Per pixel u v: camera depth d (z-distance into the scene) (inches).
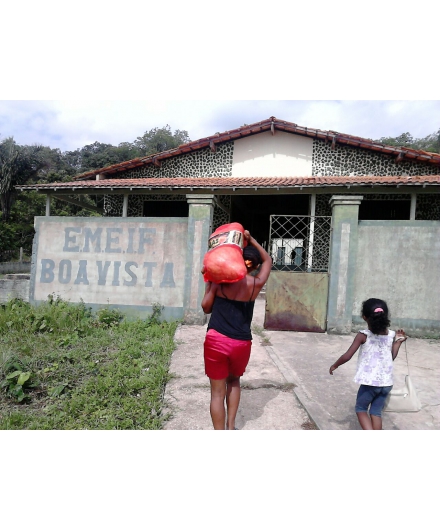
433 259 271.4
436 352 236.2
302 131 488.7
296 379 181.0
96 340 235.8
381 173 482.6
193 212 288.2
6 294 323.6
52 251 315.0
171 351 216.8
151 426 132.2
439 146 1529.3
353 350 123.7
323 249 478.0
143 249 301.7
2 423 133.9
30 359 195.2
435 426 137.5
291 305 283.3
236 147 523.5
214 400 113.7
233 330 110.3
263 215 657.6
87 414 142.7
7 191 1178.6
